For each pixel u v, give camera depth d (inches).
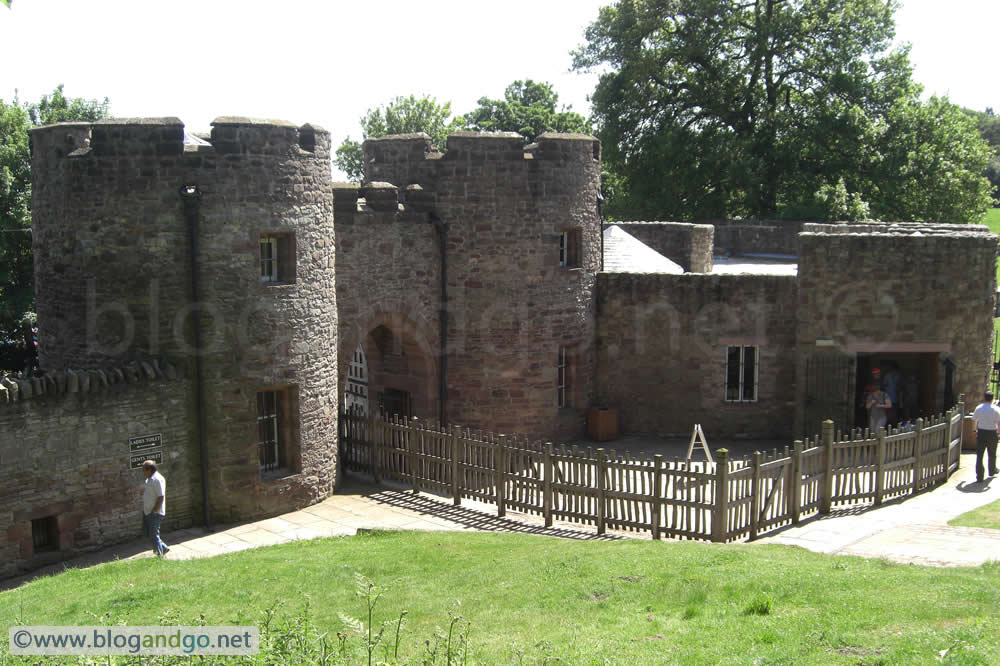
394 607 430.9
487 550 541.3
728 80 1761.8
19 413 556.4
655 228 1223.5
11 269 1166.3
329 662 309.0
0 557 550.9
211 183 630.5
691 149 1720.0
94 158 622.8
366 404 926.4
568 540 569.0
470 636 376.8
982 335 839.7
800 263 853.8
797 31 1659.7
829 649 327.6
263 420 685.3
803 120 1680.6
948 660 301.7
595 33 1801.2
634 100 1756.9
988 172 3319.4
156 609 436.1
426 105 2399.1
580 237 899.4
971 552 502.3
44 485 569.6
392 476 756.6
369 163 868.0
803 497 618.5
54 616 433.1
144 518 573.0
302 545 581.3
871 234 835.4
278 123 655.8
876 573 431.8
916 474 674.2
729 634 355.9
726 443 912.9
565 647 355.3
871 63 1728.6
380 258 793.6
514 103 2363.4
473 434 685.3
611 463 610.9
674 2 1731.1
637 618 393.1
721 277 913.5
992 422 703.1
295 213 671.1
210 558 546.6
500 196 844.0
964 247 827.4
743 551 506.6
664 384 935.0
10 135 1214.3
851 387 850.8
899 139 1665.8
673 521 588.1
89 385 585.6
